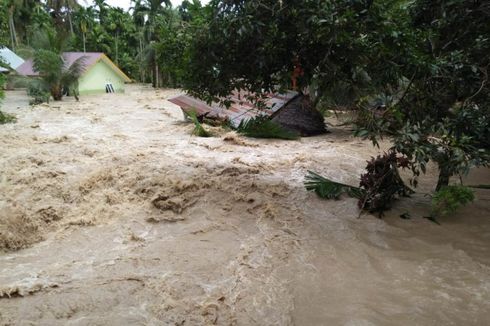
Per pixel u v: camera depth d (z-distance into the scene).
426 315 3.98
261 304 4.23
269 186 7.83
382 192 6.69
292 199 7.35
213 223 6.32
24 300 4.25
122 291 4.42
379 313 4.04
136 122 16.53
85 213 6.68
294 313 4.08
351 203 7.11
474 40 6.22
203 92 7.44
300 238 5.85
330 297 4.37
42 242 5.77
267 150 11.27
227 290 4.48
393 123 6.04
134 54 53.16
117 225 6.29
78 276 4.76
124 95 30.52
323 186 7.39
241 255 5.29
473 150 5.64
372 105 6.69
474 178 8.57
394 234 5.94
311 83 7.41
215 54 6.68
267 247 5.55
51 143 11.82
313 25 5.75
